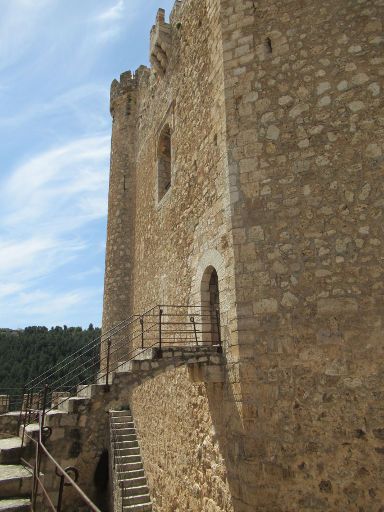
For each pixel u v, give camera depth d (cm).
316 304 623
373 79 653
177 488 898
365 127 643
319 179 661
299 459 583
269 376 631
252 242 693
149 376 708
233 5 820
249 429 625
